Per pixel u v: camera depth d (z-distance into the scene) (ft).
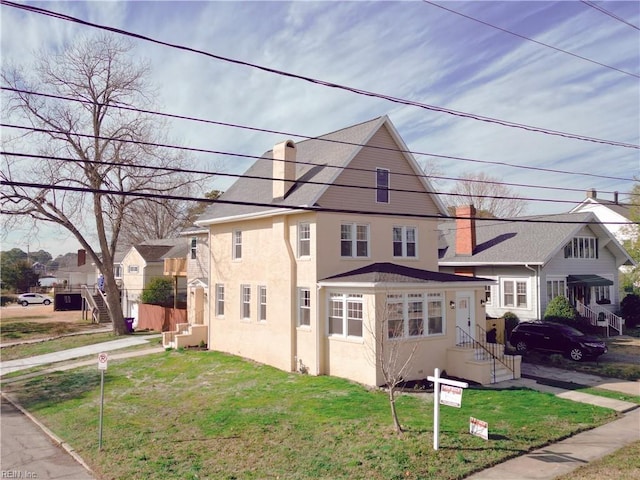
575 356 72.02
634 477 32.50
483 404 49.44
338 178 67.77
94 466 38.01
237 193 89.45
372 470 34.04
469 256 105.09
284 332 69.77
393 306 59.62
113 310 113.39
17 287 274.57
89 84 101.50
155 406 53.72
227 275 84.94
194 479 33.99
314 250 65.67
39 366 83.76
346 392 54.54
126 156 105.29
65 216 104.42
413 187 76.18
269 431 42.96
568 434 41.14
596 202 168.45
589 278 100.17
